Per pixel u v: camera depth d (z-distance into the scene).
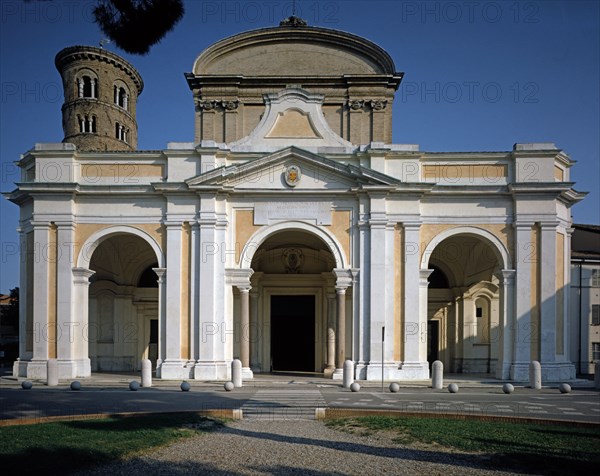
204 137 34.34
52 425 13.73
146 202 27.84
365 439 12.77
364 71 35.25
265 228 27.52
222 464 10.52
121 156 28.12
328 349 30.09
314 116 28.59
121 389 23.25
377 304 26.81
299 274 32.69
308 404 18.52
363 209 27.31
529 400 20.33
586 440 12.55
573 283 36.38
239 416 15.86
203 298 26.84
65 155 27.94
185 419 14.94
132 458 10.84
